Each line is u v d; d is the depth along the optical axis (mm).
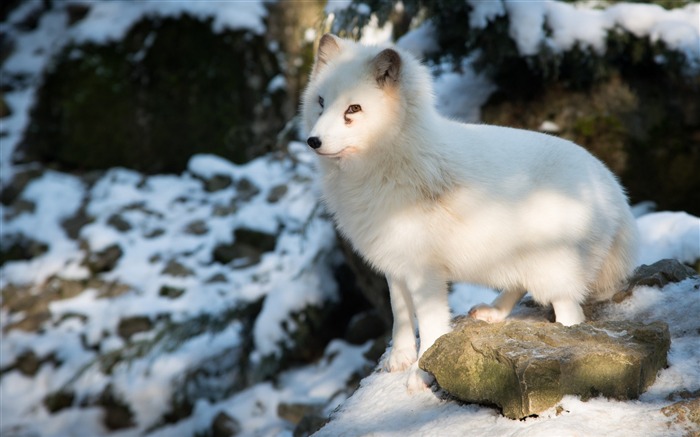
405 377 3705
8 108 13047
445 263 3760
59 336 9164
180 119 12000
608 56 7383
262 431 7477
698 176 7488
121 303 9406
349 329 8148
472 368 3129
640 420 2732
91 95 12078
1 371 8914
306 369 8180
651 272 4195
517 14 6922
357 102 3674
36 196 11305
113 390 8414
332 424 3412
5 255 10570
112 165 12047
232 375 8438
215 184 11312
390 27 9742
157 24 12102
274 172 11211
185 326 8445
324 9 6910
